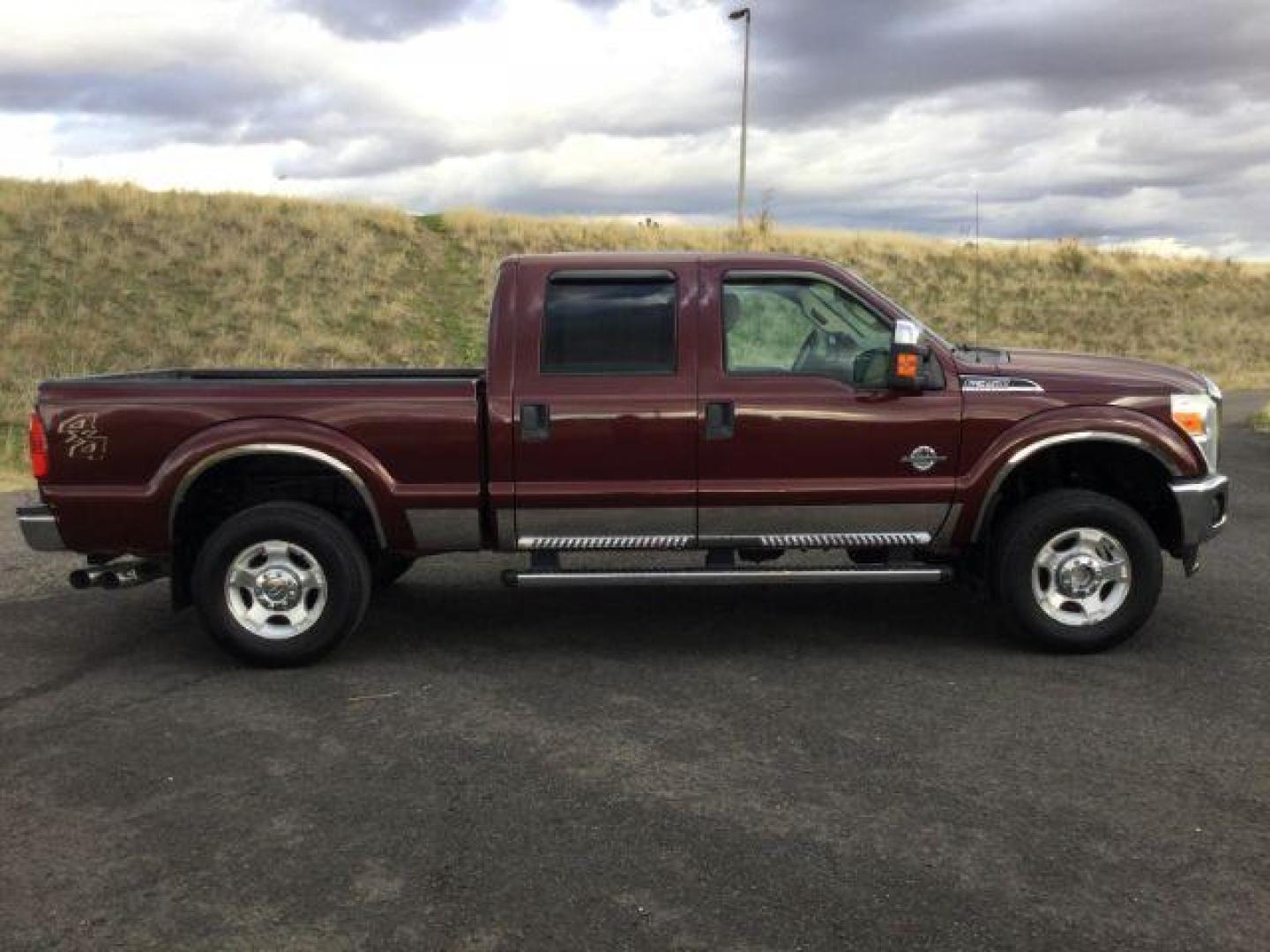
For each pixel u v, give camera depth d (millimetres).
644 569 5734
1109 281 37406
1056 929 3117
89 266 22500
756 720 4812
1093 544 5625
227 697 5254
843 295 5703
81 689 5395
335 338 21578
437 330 23422
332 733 4746
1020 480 6082
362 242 27219
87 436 5551
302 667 5684
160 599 7219
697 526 5680
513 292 5660
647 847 3645
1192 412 5672
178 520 5676
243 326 21422
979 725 4695
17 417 14625
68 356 18219
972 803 3936
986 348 6551
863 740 4559
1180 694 5059
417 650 5988
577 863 3545
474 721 4871
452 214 30594
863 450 5613
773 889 3359
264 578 5609
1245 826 3736
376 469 5586
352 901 3338
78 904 3350
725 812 3898
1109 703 4953
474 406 5586
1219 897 3279
